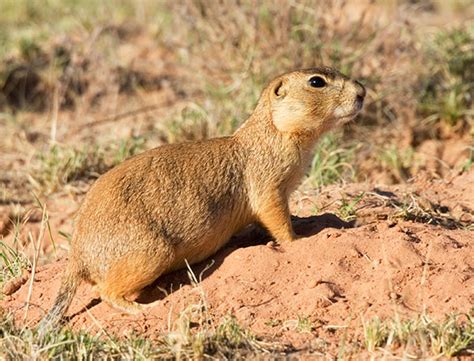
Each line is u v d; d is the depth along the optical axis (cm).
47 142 1811
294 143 1084
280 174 1075
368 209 1198
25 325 980
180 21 2034
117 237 995
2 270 1177
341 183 1424
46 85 2086
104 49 2195
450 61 1811
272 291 997
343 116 1109
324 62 1791
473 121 1703
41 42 2214
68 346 902
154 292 1038
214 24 1888
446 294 948
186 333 893
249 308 973
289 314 958
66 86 2011
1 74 2066
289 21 1798
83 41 2203
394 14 2019
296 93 1082
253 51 1822
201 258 1059
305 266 1025
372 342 868
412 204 1196
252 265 1033
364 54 1797
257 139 1081
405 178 1557
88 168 1627
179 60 2133
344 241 1044
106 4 2469
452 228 1161
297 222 1154
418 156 1609
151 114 1961
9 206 1514
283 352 882
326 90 1091
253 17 1831
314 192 1348
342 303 960
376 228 1088
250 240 1127
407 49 1848
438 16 2352
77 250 1009
